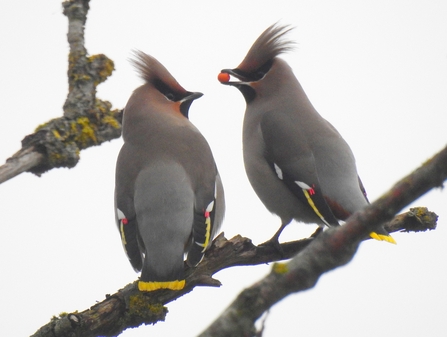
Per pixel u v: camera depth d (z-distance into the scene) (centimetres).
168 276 1006
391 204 532
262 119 1335
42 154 1062
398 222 1147
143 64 1316
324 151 1270
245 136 1361
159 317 990
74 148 1096
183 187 1096
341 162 1261
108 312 966
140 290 984
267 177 1302
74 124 1123
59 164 1072
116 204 1107
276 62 1387
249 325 540
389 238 1103
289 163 1276
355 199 1225
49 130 1086
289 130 1302
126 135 1215
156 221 1057
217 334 536
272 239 1202
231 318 540
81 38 1219
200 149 1176
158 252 1033
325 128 1307
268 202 1317
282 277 541
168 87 1305
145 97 1273
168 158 1134
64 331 938
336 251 538
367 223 536
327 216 1230
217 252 1070
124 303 980
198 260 1023
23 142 1057
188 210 1080
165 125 1211
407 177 534
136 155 1149
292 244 1200
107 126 1150
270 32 1403
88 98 1166
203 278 1035
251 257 1091
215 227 1187
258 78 1382
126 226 1077
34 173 1071
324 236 542
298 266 540
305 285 541
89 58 1202
